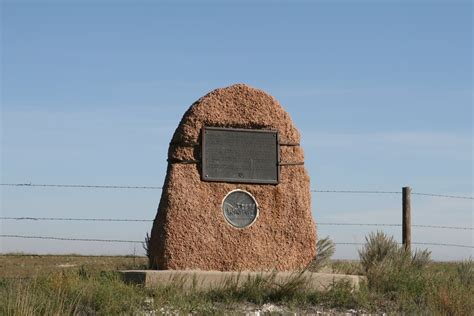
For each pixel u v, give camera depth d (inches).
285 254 709.9
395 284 664.4
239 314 548.4
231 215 702.5
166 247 681.6
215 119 710.5
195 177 700.0
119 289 589.3
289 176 726.5
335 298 613.9
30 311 491.2
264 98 729.0
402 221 866.1
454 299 597.3
